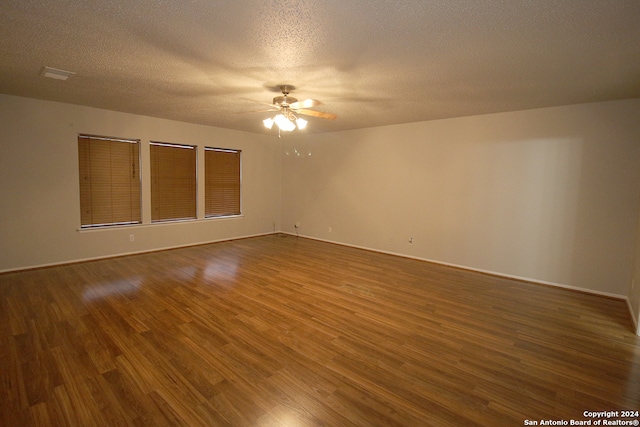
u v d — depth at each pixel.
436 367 2.27
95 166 4.79
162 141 5.38
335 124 5.54
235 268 4.62
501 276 4.48
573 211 3.93
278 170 7.39
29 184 4.22
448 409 1.86
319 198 6.73
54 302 3.26
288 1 1.78
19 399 1.86
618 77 2.87
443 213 5.00
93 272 4.28
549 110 4.03
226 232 6.50
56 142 4.37
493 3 1.75
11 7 1.89
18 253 4.20
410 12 1.86
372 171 5.85
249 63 2.71
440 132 4.97
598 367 2.31
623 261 3.66
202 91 3.62
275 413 1.80
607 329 2.91
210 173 6.16
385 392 2.00
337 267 4.78
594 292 3.84
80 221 4.69
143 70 2.94
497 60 2.55
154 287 3.76
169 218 5.67
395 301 3.48
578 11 1.81
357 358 2.37
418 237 5.30
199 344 2.52
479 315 3.17
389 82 3.14
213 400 1.90
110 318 2.93
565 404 1.91
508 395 1.99
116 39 2.31
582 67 2.65
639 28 1.98
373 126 5.73
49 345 2.46
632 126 3.55
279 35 2.20
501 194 4.45
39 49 2.50
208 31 2.17
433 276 4.43
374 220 5.86
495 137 4.46
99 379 2.06
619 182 3.64
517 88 3.27
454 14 1.87
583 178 3.85
